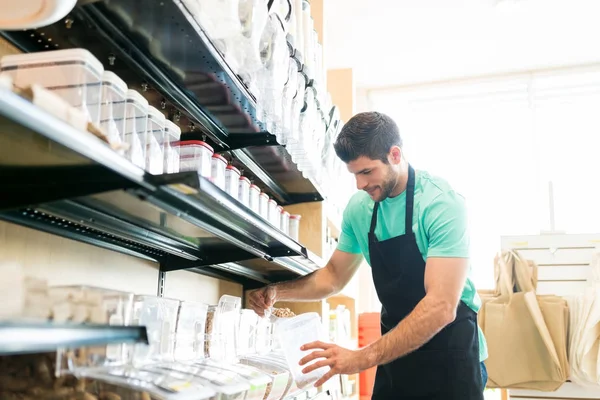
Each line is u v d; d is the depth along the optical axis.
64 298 0.98
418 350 2.07
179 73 1.53
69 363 1.00
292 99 2.02
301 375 1.67
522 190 5.02
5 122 0.71
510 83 5.16
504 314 3.04
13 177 0.97
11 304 0.94
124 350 1.13
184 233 1.67
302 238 2.89
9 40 1.24
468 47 4.71
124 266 1.71
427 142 5.36
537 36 4.51
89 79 1.03
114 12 1.21
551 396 3.10
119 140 1.10
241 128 1.99
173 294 2.03
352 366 1.62
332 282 2.39
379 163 1.99
